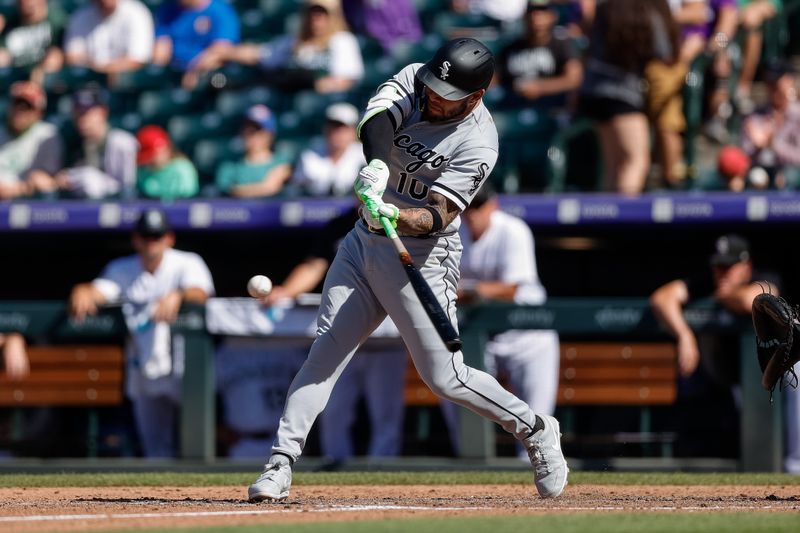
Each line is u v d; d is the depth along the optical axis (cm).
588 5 3659
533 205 3172
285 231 3288
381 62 3878
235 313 2705
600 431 2697
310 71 3781
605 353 2695
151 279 2811
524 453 2675
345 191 3334
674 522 1416
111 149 3534
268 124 3503
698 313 2639
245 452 2733
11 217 3341
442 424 2694
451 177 1575
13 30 4225
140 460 2681
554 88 3491
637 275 3369
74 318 2778
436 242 1622
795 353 1827
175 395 2758
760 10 3850
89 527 1410
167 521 1483
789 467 2595
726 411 2664
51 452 2812
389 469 2594
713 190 3281
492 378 1727
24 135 3600
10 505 1761
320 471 2573
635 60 3216
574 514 1547
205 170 3766
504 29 3994
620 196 3148
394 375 2703
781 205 3111
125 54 4009
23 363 2812
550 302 2659
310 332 2717
